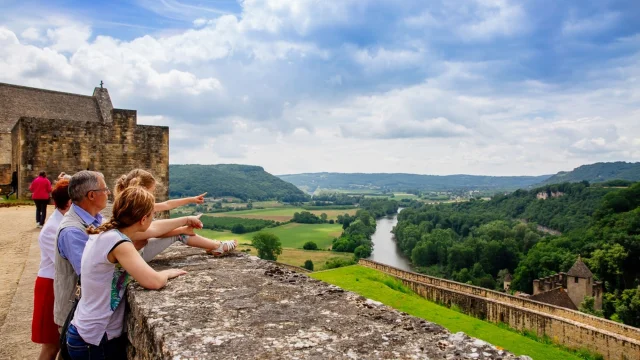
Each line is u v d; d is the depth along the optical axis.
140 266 3.60
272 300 3.44
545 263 64.38
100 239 3.52
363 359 2.37
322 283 3.96
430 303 19.14
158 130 23.83
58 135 21.70
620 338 16.28
